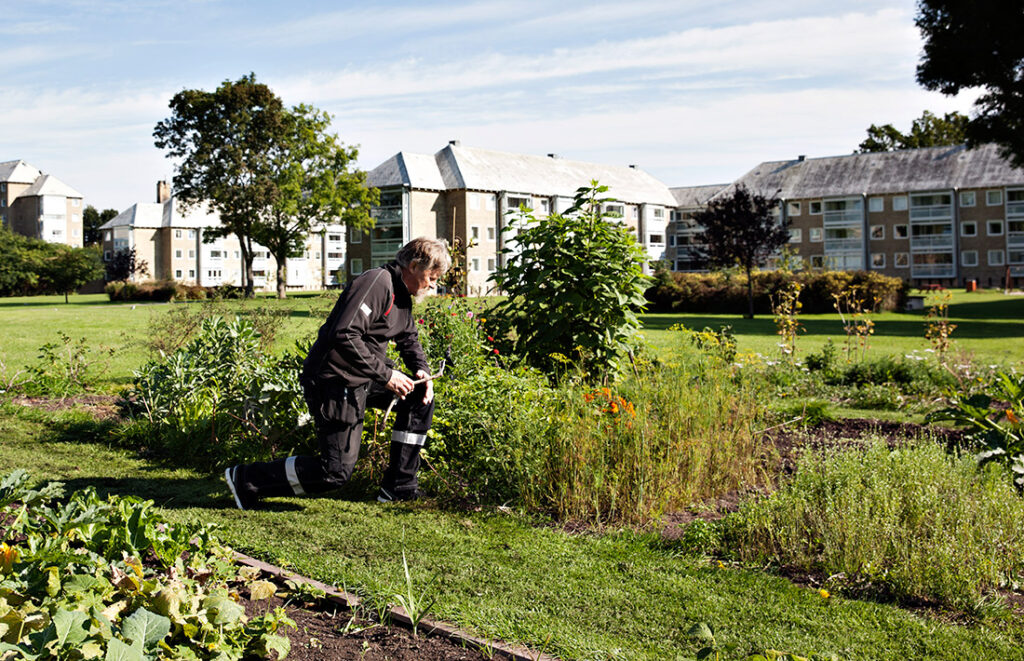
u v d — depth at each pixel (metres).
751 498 4.27
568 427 4.73
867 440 5.88
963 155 69.06
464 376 5.73
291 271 103.81
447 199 63.28
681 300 36.91
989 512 3.89
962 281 67.88
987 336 19.56
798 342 16.84
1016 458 4.70
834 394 9.02
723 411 5.43
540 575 3.45
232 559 3.40
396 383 4.29
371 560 3.58
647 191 77.81
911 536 3.68
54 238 109.50
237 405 5.62
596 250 6.77
